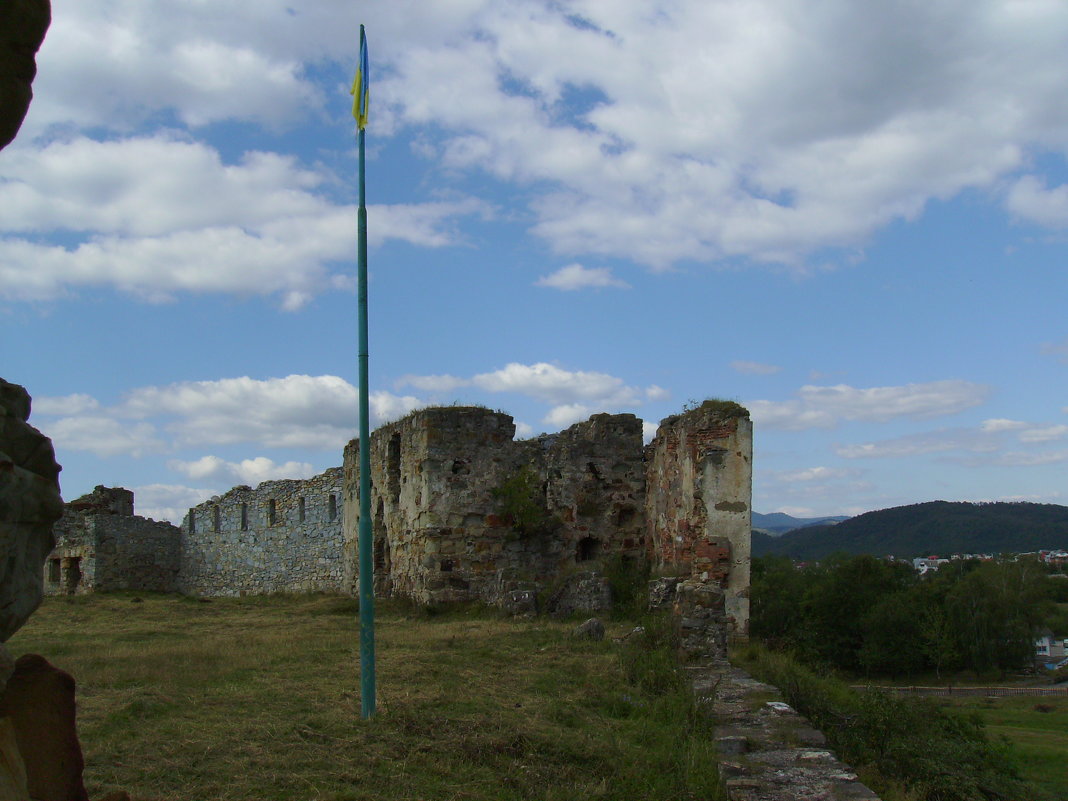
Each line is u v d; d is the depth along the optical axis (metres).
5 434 3.05
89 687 10.52
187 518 36.53
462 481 22.44
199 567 35.59
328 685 10.76
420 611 21.31
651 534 23.06
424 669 11.86
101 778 6.92
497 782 7.36
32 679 3.36
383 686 10.73
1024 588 45.31
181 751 7.70
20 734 3.25
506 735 8.46
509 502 22.42
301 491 31.44
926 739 10.97
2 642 2.98
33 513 3.06
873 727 10.73
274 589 32.09
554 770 7.75
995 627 41.44
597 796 7.10
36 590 3.13
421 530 22.38
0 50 2.81
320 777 7.18
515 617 19.41
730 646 16.55
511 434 23.16
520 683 11.14
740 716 9.66
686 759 7.75
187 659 12.86
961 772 10.20
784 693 11.08
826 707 10.98
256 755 7.65
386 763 7.65
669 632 13.76
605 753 8.20
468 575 22.05
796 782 7.24
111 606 26.33
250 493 33.75
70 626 19.81
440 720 8.93
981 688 33.19
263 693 10.22
